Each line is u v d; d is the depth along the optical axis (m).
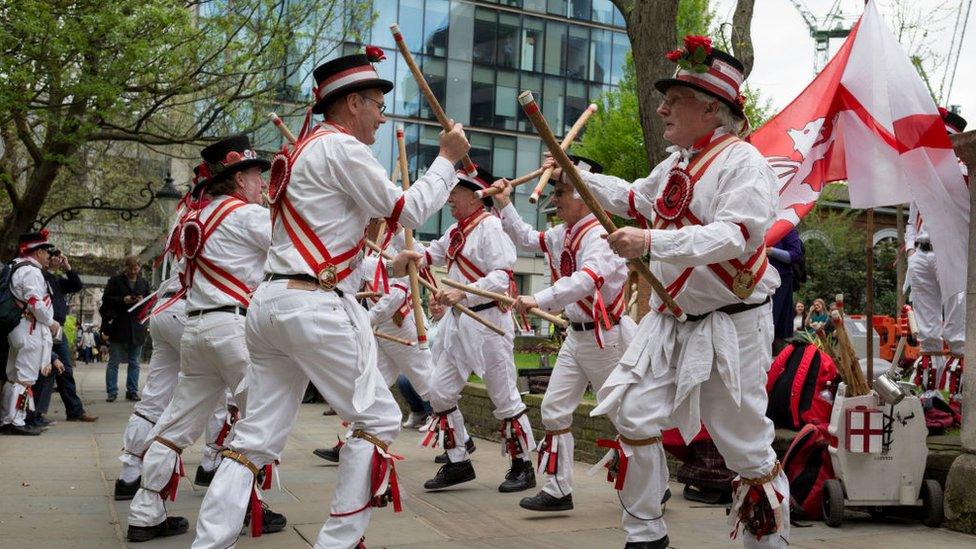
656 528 3.68
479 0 28.86
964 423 4.72
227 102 11.80
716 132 3.60
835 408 4.78
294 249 3.41
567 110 30.41
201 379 4.55
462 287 5.08
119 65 9.95
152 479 4.41
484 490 5.88
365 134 3.71
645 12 7.64
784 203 5.60
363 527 3.42
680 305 3.54
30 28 9.20
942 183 5.12
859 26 5.38
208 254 4.54
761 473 3.54
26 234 8.96
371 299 6.69
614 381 3.62
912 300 6.83
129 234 25.86
